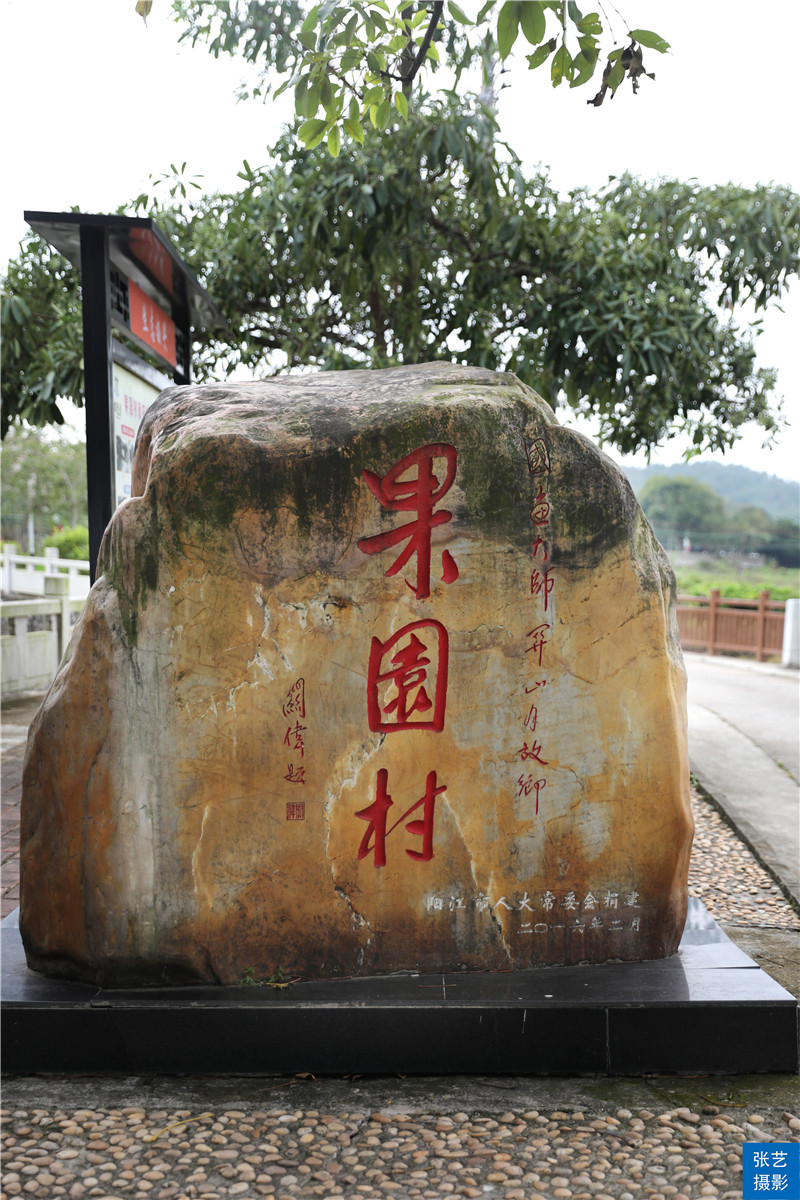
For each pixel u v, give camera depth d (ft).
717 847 18.10
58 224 13.73
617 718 10.55
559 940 10.54
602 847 10.56
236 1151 8.21
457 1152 8.22
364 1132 8.54
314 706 10.16
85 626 10.00
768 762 24.58
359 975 10.28
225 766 10.07
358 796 10.25
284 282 23.72
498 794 10.43
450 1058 9.56
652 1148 8.29
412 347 23.04
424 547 10.22
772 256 23.16
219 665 10.04
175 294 17.84
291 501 10.04
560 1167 8.02
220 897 10.06
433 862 10.36
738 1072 9.65
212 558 9.99
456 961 10.40
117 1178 7.81
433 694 10.32
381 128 12.92
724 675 42.06
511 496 10.30
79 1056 9.54
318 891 10.21
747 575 74.54
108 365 14.14
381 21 11.82
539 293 22.65
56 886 10.03
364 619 10.21
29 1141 8.32
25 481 96.68
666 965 10.56
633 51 10.24
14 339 22.44
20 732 26.35
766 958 12.64
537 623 10.41
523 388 11.07
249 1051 9.54
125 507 10.09
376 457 10.11
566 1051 9.58
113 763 9.96
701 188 23.90
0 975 10.30
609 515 10.49
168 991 9.93
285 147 21.99
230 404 10.63
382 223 20.66
